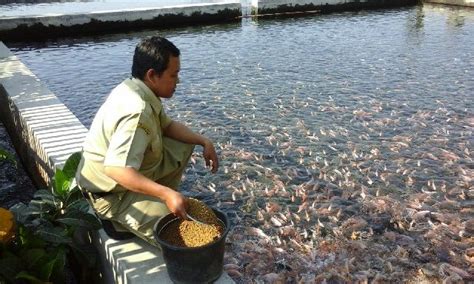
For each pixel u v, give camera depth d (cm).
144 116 228
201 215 243
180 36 1203
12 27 1149
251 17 1468
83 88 766
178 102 677
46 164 405
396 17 1420
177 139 289
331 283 306
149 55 236
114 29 1273
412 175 454
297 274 315
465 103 654
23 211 282
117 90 243
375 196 416
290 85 757
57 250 265
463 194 416
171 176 284
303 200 412
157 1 1803
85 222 271
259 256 333
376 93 707
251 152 509
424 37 1120
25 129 479
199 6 1357
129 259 252
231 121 600
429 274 313
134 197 247
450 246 344
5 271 234
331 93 711
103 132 241
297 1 1495
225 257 331
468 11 1483
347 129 568
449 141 529
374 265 324
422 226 370
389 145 520
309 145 524
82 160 261
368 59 922
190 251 218
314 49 1020
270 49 1030
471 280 307
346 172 461
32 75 626
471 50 977
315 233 365
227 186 440
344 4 1566
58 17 1192
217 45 1084
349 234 362
